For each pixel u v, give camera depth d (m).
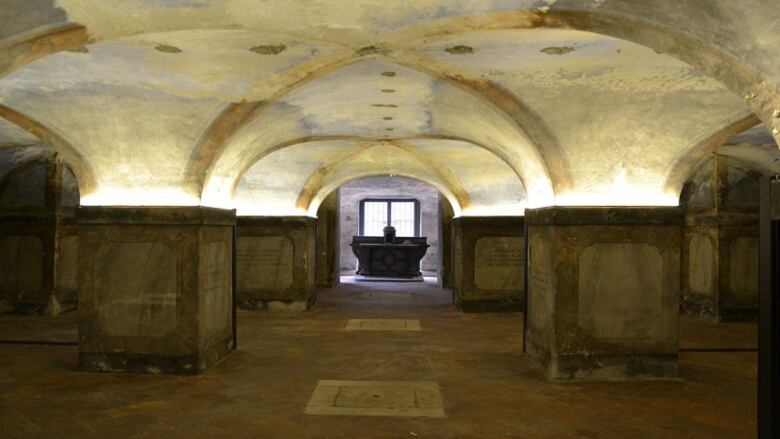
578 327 7.13
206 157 7.28
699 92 6.04
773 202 2.88
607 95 6.23
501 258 12.95
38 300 12.56
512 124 6.93
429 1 4.31
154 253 7.32
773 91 3.53
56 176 12.48
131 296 7.32
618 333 7.15
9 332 10.34
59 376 7.14
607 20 4.11
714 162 12.05
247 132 7.63
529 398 6.36
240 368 7.64
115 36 4.49
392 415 5.79
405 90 7.04
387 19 4.64
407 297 15.91
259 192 13.09
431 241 23.50
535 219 7.80
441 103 7.51
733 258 12.12
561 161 7.04
